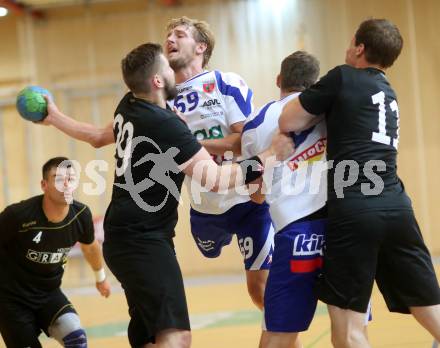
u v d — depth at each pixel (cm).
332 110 813
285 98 896
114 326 1702
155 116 817
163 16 3338
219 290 2391
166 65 853
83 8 3397
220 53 3303
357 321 788
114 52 3378
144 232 814
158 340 793
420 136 3198
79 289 2900
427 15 3173
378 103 815
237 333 1452
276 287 838
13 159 3425
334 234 794
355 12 3206
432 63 3180
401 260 809
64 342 1015
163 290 791
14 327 993
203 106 1116
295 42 3244
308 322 838
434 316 816
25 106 1020
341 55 3209
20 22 3434
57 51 3419
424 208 3186
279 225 852
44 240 996
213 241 1182
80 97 3400
